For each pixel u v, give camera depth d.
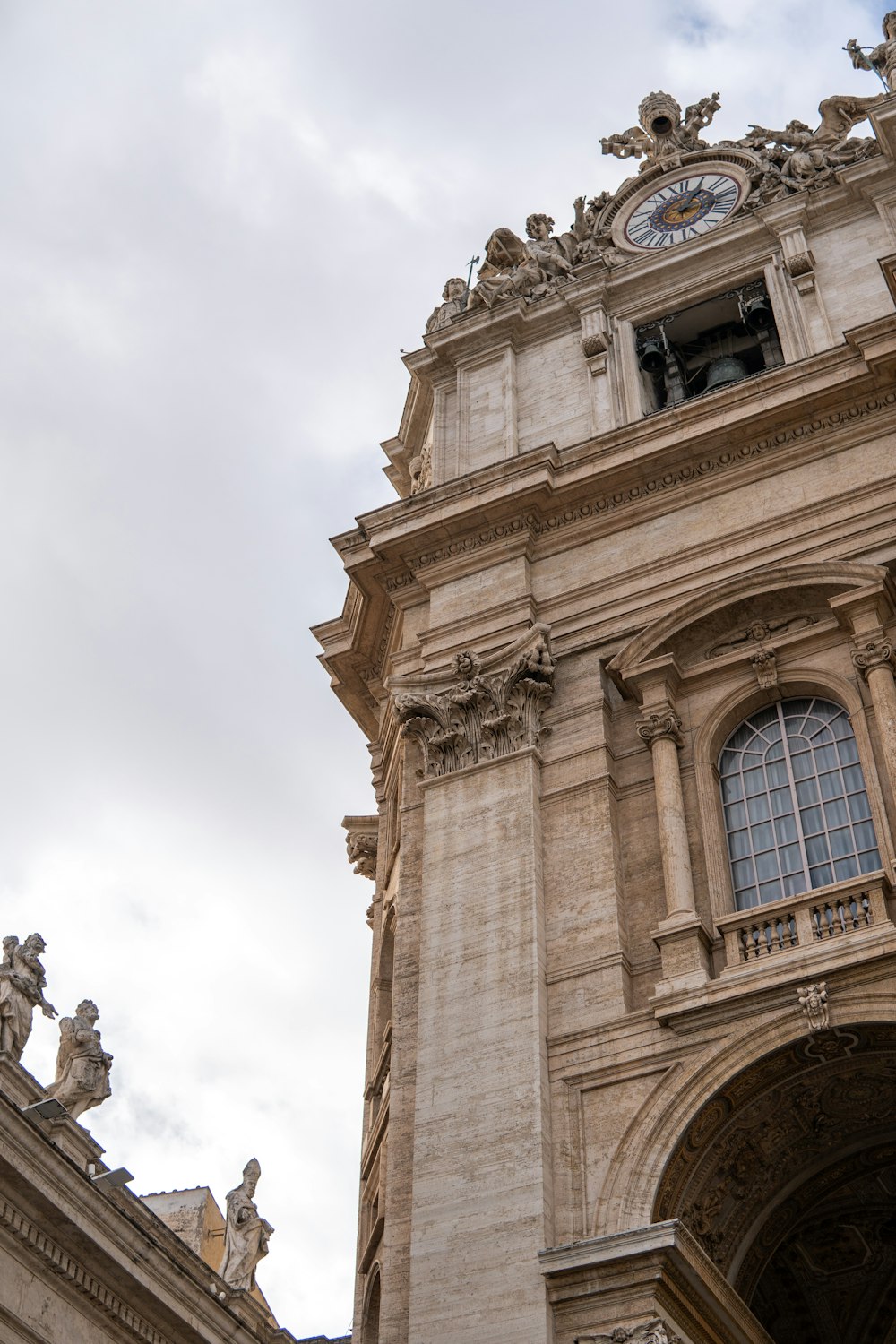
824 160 30.83
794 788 22.67
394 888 27.72
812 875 21.81
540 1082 20.44
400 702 25.31
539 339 31.16
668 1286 18.45
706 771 23.08
